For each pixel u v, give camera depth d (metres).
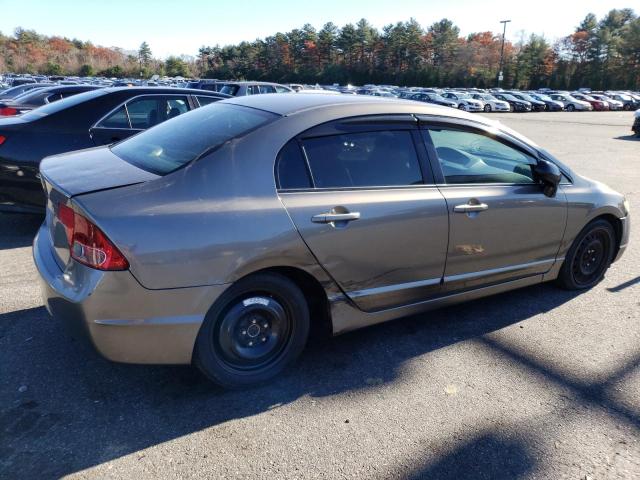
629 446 2.43
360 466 2.23
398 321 3.64
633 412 2.69
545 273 3.92
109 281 2.24
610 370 3.09
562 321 3.72
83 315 2.28
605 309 3.96
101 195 2.32
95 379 2.78
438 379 2.93
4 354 2.97
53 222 2.61
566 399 2.79
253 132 2.66
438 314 3.78
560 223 3.78
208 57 115.44
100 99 5.36
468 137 3.38
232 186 2.51
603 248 4.31
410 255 3.03
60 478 2.09
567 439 2.46
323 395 2.74
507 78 89.94
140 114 5.64
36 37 116.75
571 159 13.02
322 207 2.67
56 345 3.10
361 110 2.98
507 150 3.58
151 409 2.56
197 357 2.56
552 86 90.50
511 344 3.37
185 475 2.14
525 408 2.70
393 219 2.89
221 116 3.04
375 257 2.89
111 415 2.50
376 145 2.98
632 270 4.88
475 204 3.23
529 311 3.88
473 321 3.68
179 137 2.93
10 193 4.86
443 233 3.12
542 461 2.32
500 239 3.44
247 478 2.13
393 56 99.75
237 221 2.44
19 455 2.20
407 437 2.43
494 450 2.37
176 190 2.41
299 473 2.18
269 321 2.75
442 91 44.41
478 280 3.46
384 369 3.02
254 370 2.76
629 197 8.32
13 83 38.66
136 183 2.41
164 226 2.30
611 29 94.44
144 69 104.94
